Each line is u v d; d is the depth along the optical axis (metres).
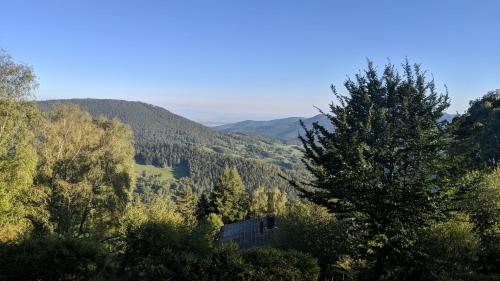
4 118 25.88
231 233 33.44
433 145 11.02
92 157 33.38
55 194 32.25
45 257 14.34
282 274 12.72
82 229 35.59
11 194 25.36
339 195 11.79
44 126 32.09
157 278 12.48
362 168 10.81
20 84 26.66
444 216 11.77
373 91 12.89
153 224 15.17
